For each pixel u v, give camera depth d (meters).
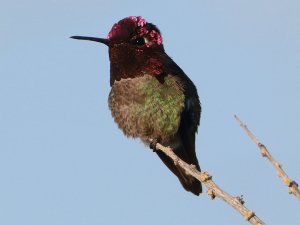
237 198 7.76
